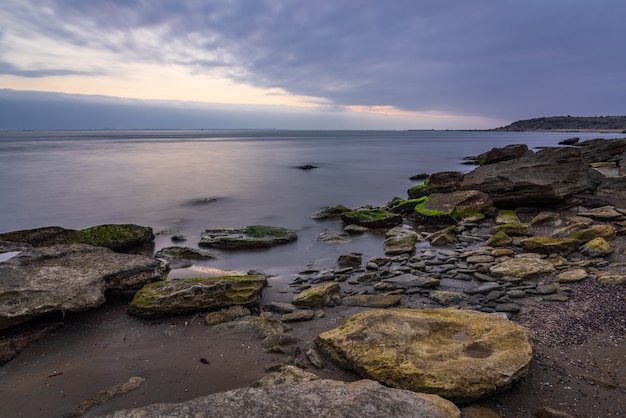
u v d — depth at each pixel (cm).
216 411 545
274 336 891
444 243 1702
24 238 1584
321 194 3359
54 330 951
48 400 700
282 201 3008
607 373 711
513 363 675
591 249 1370
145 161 6244
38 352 866
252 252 1661
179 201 2939
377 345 750
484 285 1191
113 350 866
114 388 719
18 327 926
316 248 1722
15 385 747
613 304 978
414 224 2123
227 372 769
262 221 2327
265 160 6694
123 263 1195
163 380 748
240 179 4203
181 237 1888
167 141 14900
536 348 800
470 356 712
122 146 10850
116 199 3000
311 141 15825
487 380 641
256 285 1130
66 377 768
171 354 844
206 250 1650
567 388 675
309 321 1007
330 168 5469
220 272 1419
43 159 6397
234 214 2527
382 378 680
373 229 2030
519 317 966
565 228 1645
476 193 2150
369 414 538
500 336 762
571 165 2139
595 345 804
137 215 2488
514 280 1209
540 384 687
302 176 4534
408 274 1324
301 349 848
